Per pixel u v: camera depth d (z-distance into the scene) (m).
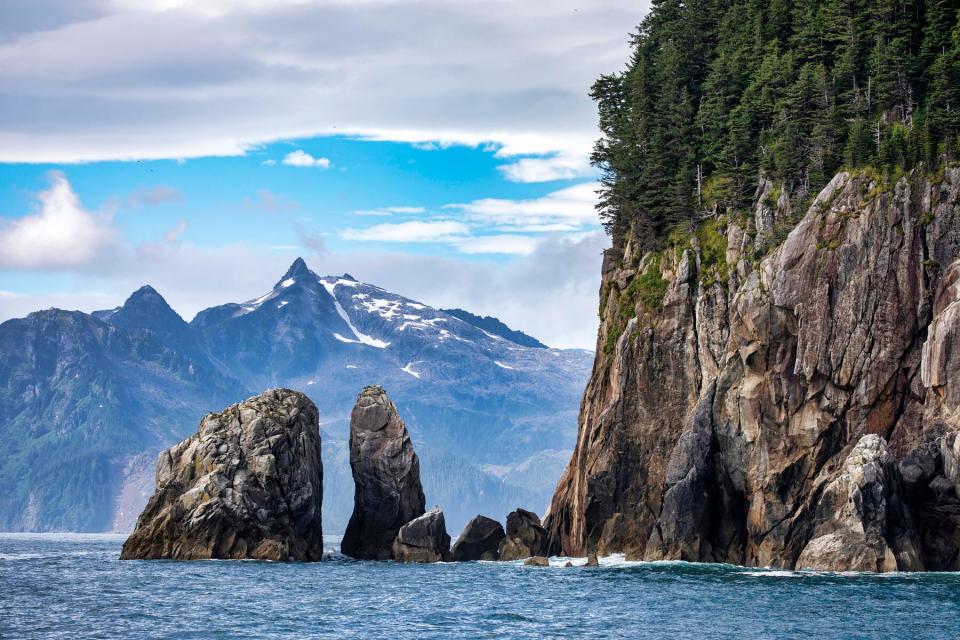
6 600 120.69
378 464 183.12
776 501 151.00
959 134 157.12
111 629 102.44
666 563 152.50
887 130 163.88
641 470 165.88
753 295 157.50
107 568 155.62
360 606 117.06
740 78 192.00
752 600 116.06
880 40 173.25
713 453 156.50
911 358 148.50
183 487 170.50
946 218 150.12
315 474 178.62
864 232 152.50
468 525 179.88
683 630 100.88
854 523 137.75
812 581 128.88
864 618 104.75
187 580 139.50
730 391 156.88
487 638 98.75
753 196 173.62
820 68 178.62
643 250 183.38
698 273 169.88
